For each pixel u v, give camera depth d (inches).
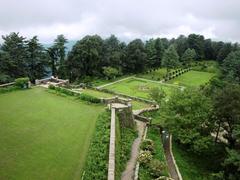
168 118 1471.5
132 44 3927.2
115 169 906.1
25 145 1039.6
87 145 1069.8
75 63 3147.1
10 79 2461.9
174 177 1172.5
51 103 1581.0
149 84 3329.2
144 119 1676.9
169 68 4188.0
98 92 2034.9
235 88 1473.9
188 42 5305.1
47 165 909.8
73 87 2107.5
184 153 1481.3
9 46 2687.0
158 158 1205.7
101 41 3531.0
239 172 1269.7
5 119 1284.4
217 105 1471.5
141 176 981.8
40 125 1245.1
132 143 1321.4
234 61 3924.7
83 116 1397.6
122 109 1469.0
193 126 1444.4
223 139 1697.8
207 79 3895.2
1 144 1032.2
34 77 2859.3
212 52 5467.5
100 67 3484.3
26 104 1530.5
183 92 1578.5
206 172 1328.7
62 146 1051.3
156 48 4473.4
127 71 3961.6
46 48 3228.3
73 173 874.8
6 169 864.9
